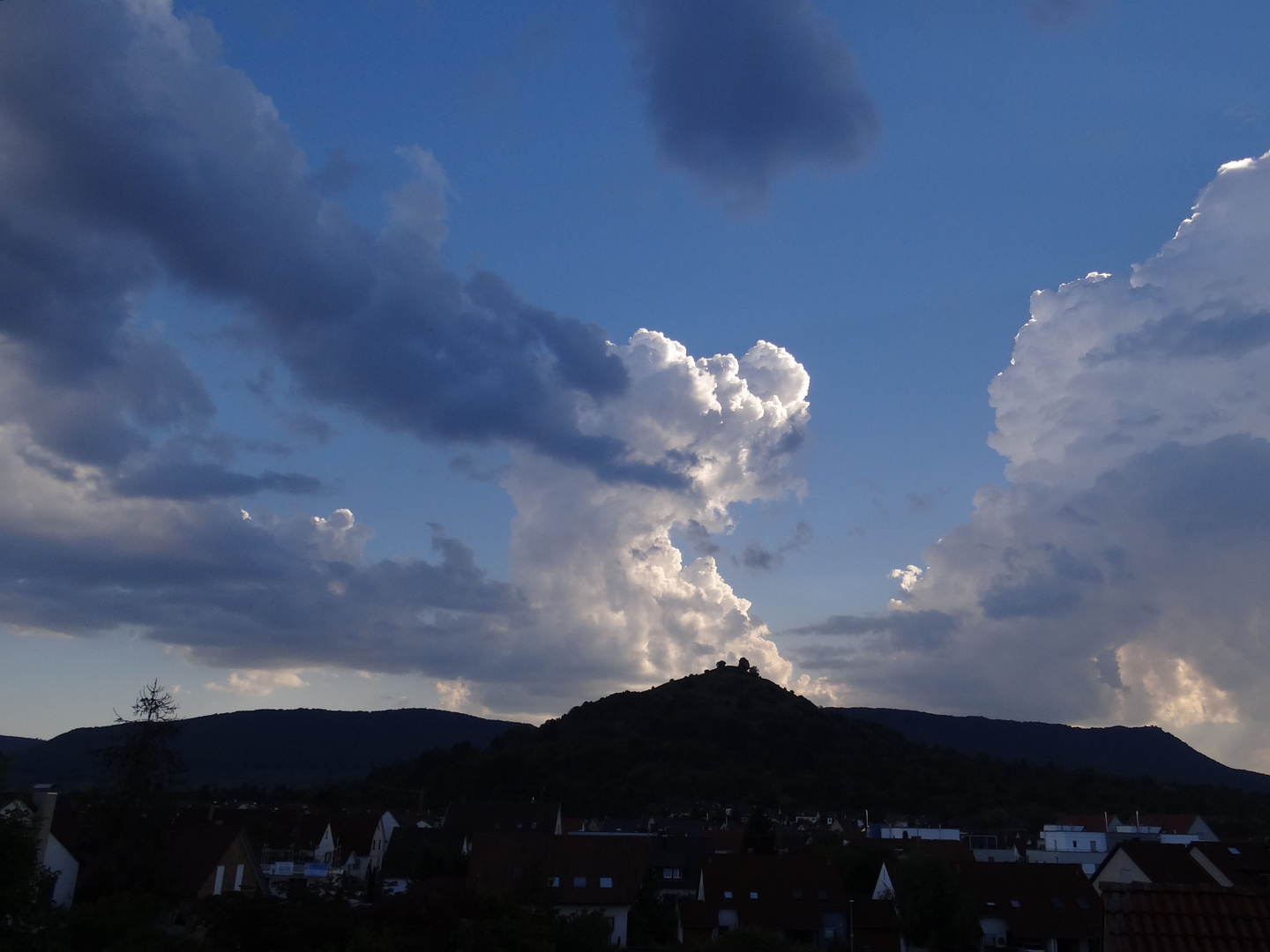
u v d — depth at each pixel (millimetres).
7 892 23391
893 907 62312
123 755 51312
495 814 108625
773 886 64062
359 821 106875
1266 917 13094
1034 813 149500
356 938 26469
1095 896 63281
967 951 57812
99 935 31609
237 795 174875
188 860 53562
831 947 59938
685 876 82500
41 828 44531
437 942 27922
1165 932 13023
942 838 96938
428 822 121938
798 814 161250
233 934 29031
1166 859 64938
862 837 102000
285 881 78562
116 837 49812
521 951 28422
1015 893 63094
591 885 65125
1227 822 126625
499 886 64188
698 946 42344
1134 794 168875
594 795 169500
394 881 82188
